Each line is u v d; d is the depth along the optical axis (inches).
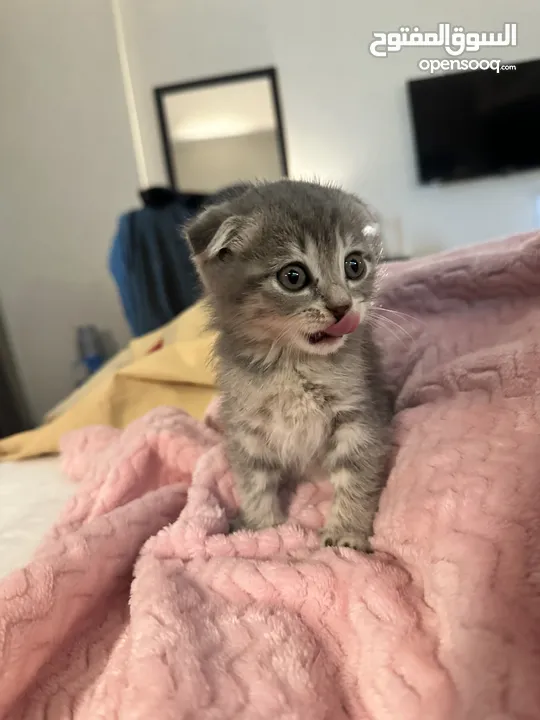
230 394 9.5
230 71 31.0
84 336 31.3
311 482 10.0
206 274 9.1
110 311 32.6
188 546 8.2
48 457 14.8
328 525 8.7
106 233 32.1
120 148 31.4
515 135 29.8
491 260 10.0
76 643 7.6
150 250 24.5
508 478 6.9
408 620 6.4
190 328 17.1
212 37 30.7
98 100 31.0
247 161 31.8
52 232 32.2
